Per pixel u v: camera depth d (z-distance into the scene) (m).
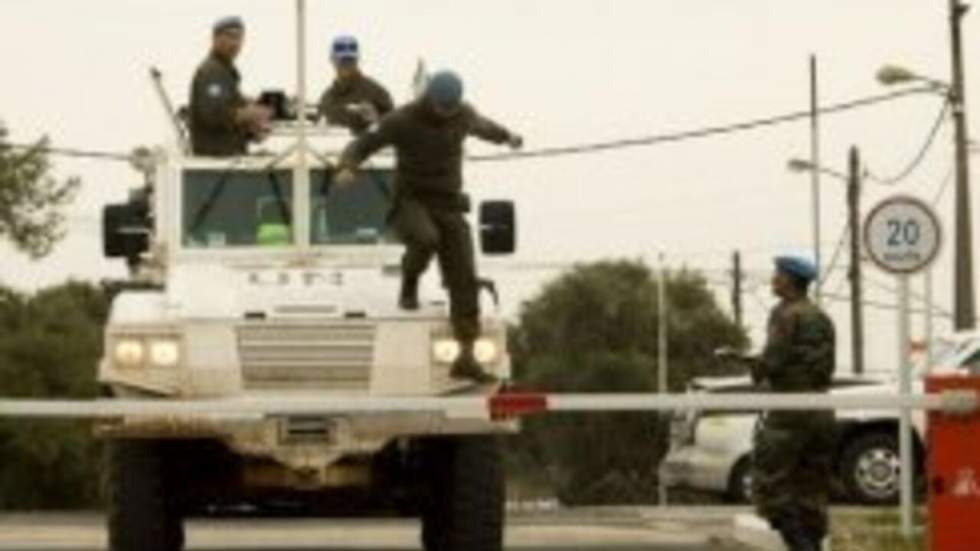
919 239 29.94
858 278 82.25
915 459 38.47
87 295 101.50
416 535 32.81
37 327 95.25
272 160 25.31
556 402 20.33
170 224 25.17
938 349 38.25
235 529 34.34
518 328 122.25
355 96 26.14
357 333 23.20
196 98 25.58
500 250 24.58
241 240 25.25
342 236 25.28
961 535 18.11
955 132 62.47
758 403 19.88
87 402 21.06
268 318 23.17
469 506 23.59
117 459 23.64
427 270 24.30
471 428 23.09
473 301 23.12
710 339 120.06
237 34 25.61
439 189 23.17
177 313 23.23
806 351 24.19
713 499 48.66
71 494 86.50
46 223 108.94
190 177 25.31
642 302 120.81
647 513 39.03
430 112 23.11
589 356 118.38
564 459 107.00
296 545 30.88
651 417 106.50
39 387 93.12
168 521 24.16
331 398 22.25
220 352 23.06
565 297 121.25
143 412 20.83
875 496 38.50
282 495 23.89
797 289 24.36
